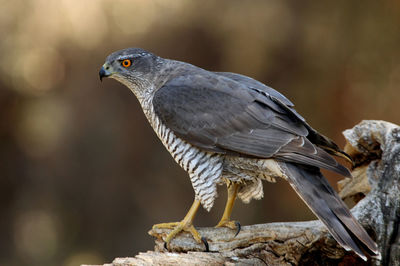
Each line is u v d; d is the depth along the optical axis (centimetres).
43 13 1316
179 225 653
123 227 1472
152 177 1471
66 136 1464
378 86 1424
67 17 1301
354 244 526
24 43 1345
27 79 1405
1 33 1344
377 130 661
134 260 554
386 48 1428
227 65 1398
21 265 1493
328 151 658
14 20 1335
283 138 608
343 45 1434
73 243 1481
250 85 687
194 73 698
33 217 1512
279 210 1494
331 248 577
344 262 593
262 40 1385
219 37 1377
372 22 1428
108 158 1468
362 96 1433
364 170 692
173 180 1471
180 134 649
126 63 719
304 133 613
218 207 1481
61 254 1478
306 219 1464
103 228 1477
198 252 594
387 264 581
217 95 652
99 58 1348
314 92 1446
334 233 537
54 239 1498
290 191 1481
